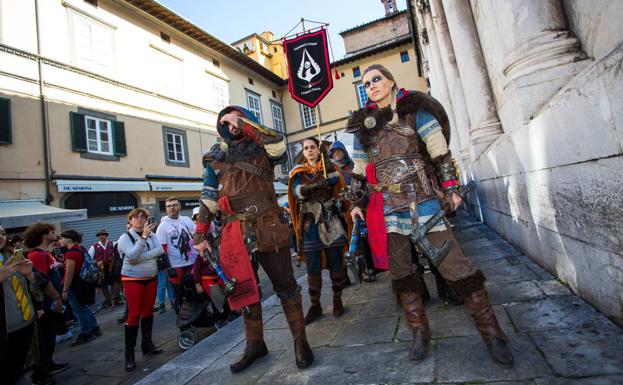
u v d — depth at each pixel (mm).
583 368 1597
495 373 1713
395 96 2166
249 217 2406
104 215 12930
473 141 5348
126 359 3885
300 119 26922
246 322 2527
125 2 14898
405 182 2041
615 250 1776
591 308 2170
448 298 2842
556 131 2150
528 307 2387
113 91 14086
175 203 5480
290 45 5406
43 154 11406
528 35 2729
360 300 3572
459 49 5469
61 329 5340
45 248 4785
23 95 11133
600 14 2273
